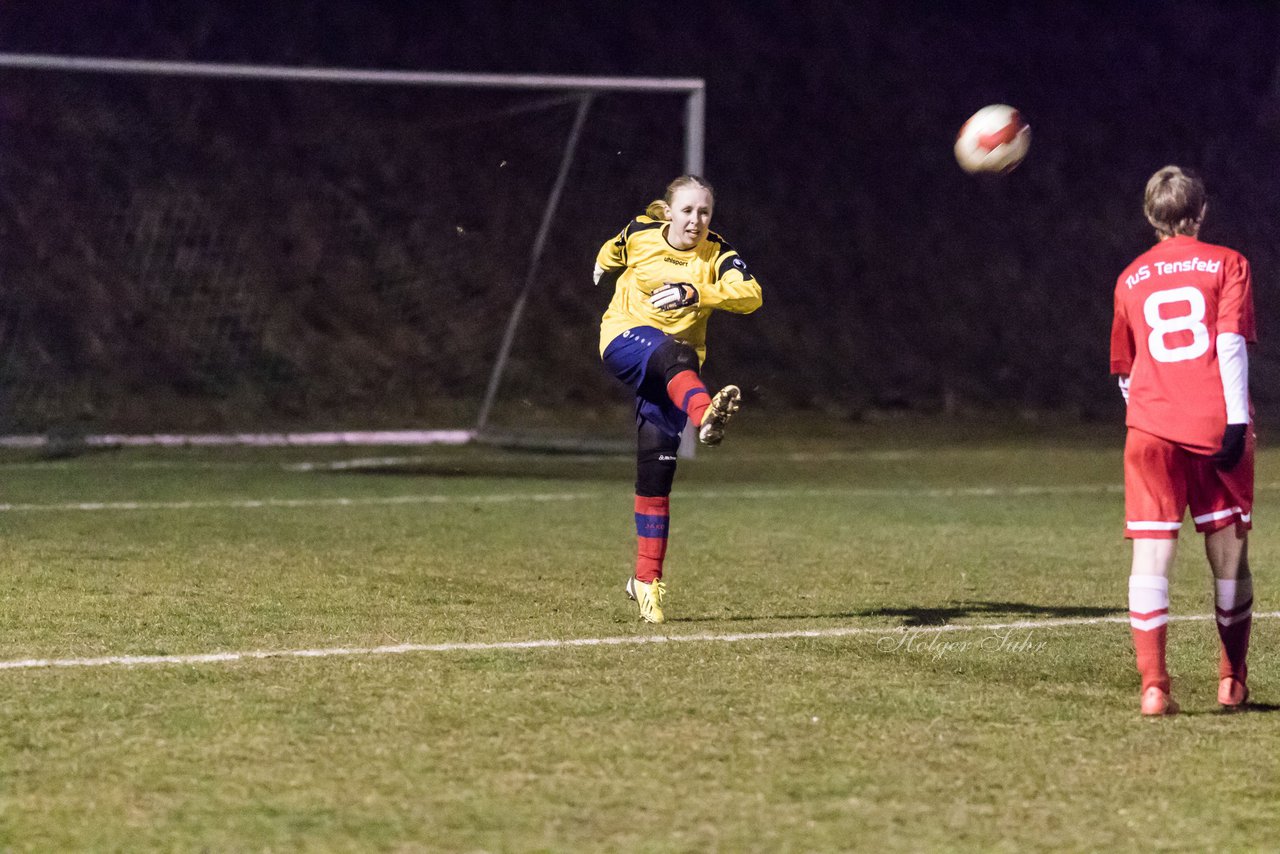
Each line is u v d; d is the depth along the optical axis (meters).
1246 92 87.44
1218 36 88.88
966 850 11.91
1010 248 77.06
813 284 72.94
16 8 69.06
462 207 69.56
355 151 71.19
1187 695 17.31
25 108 67.62
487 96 73.56
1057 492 41.44
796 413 65.06
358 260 68.12
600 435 57.06
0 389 58.22
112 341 62.31
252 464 46.97
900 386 68.56
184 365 62.31
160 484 40.59
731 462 49.56
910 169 78.56
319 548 29.05
